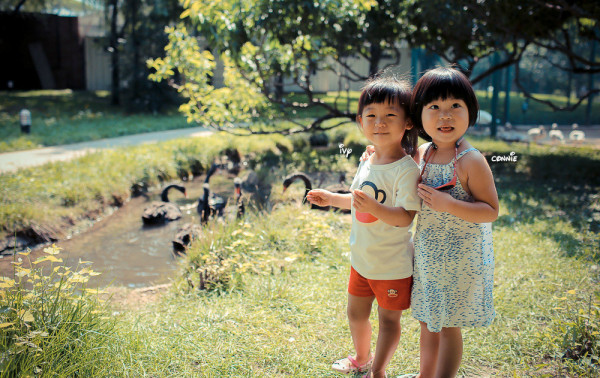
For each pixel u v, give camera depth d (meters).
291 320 3.85
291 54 9.87
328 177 10.30
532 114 25.19
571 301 4.04
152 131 17.11
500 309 3.97
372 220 2.71
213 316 3.88
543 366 3.04
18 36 30.44
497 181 9.59
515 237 5.78
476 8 9.59
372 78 2.95
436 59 16.09
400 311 2.79
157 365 3.13
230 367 3.15
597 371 3.00
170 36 9.48
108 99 26.61
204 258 4.93
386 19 11.30
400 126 2.69
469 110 2.52
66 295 3.25
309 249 5.46
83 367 2.82
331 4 8.86
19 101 24.12
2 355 2.57
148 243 7.03
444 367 2.68
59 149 12.97
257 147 13.62
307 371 3.13
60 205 8.06
